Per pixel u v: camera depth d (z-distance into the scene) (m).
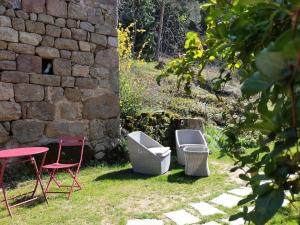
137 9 22.17
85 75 5.98
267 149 0.91
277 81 0.54
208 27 1.20
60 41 5.66
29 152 4.09
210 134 8.17
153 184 5.00
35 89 5.39
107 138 6.29
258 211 0.65
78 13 5.86
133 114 7.02
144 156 5.57
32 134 5.37
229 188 4.77
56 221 3.60
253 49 0.89
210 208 3.97
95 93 6.13
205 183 5.05
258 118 0.96
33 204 4.12
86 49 5.99
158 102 9.23
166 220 3.64
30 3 5.32
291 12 0.47
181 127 7.26
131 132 6.47
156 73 12.62
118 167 6.05
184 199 4.32
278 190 0.66
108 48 6.31
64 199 4.30
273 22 0.75
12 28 5.15
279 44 0.45
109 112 6.31
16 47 5.19
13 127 5.18
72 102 5.82
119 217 3.72
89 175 5.52
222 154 1.20
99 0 6.16
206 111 9.49
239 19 0.83
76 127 5.87
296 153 0.66
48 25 5.52
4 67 5.07
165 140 7.10
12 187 4.81
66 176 5.39
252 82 0.59
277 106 0.68
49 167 4.37
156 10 24.33
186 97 10.68
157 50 19.94
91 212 3.86
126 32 7.84
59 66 5.66
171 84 11.33
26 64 5.30
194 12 22.50
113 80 6.38
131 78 7.64
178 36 22.94
